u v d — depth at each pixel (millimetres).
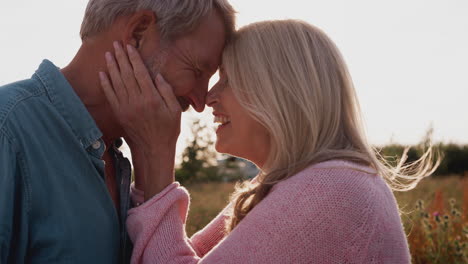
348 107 1991
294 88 1912
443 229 4406
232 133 2088
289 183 1767
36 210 1640
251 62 1982
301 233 1642
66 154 1749
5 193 1542
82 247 1722
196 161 15117
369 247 1635
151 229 1892
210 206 8305
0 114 1627
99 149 1863
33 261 1650
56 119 1745
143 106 1951
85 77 1945
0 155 1576
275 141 1956
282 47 1970
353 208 1652
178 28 1938
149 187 2016
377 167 1889
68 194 1715
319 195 1673
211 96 2123
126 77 1938
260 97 1954
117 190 2127
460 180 11805
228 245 1762
